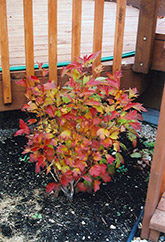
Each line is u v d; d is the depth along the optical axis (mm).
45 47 3248
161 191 1976
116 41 2646
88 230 1974
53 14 2395
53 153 1974
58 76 2672
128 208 2160
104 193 2283
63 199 2209
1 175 2406
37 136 1912
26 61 2502
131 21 4625
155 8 2711
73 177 1989
